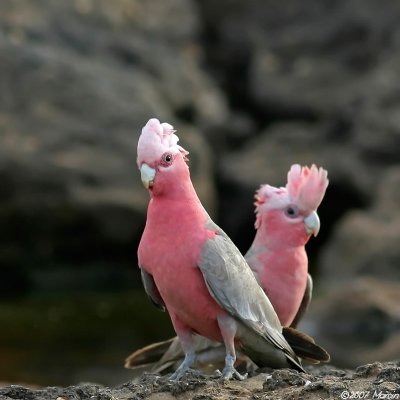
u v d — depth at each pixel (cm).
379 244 1744
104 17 2002
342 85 2089
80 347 1358
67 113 1814
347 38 2147
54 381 1184
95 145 1806
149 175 676
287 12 2239
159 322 1516
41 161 1747
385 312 1438
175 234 677
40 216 1753
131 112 1848
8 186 1733
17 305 1638
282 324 794
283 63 2166
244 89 2239
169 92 1977
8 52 1820
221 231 696
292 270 782
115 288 1778
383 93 1981
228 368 688
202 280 679
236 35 2266
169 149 680
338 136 2036
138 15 2059
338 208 1991
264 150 2022
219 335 702
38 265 1788
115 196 1780
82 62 1894
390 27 2116
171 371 801
